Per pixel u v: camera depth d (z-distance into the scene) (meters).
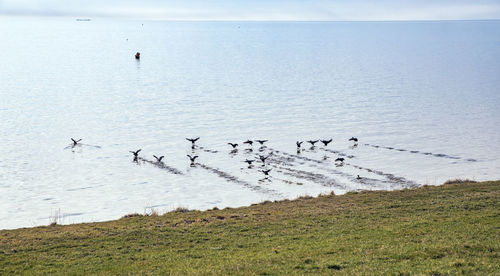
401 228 28.83
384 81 168.50
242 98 130.62
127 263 24.78
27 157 66.50
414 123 94.06
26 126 90.31
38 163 63.16
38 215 42.56
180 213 37.03
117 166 61.53
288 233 29.45
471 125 91.50
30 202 46.75
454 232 26.86
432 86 154.75
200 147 72.56
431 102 122.44
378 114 104.75
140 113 107.00
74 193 49.97
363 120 97.50
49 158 66.00
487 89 146.25
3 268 24.45
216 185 52.12
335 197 41.12
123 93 142.62
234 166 60.53
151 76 187.75
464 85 156.25
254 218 33.72
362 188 50.09
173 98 131.75
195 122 95.25
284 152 68.50
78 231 31.36
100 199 47.84
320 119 98.56
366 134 83.38
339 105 117.81
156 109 112.69
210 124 92.88
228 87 155.00
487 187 42.22
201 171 58.38
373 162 62.88
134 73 197.88
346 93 139.75
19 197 48.41
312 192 48.56
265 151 69.19
